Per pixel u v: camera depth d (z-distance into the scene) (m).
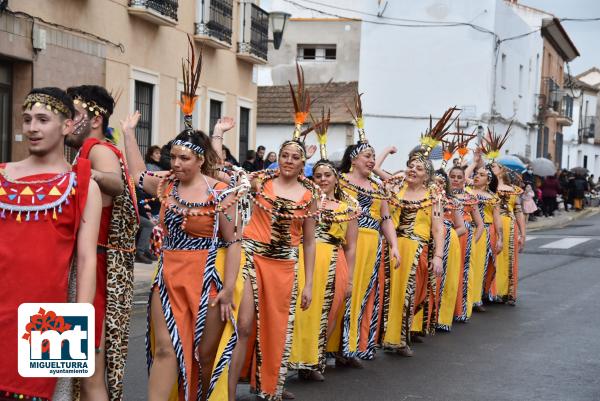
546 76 42.19
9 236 3.61
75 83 13.39
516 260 10.98
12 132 12.40
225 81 19.45
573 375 7.09
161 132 16.34
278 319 5.82
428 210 7.88
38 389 3.62
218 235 4.93
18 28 11.93
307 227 6.01
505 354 7.88
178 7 16.83
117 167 4.27
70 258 3.72
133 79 15.16
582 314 10.22
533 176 27.91
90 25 13.73
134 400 5.90
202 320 4.84
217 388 4.91
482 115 29.56
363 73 30.39
